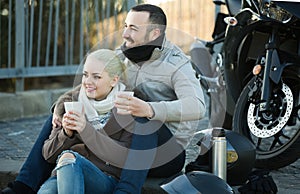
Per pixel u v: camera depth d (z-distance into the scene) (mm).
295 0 5391
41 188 4332
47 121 4770
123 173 4336
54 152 4527
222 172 4613
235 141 4777
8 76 8750
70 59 9312
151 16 4445
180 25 9594
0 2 8773
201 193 4176
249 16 5750
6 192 4680
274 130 5492
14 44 8812
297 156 5457
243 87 6141
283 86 5480
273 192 4781
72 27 9289
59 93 9055
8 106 8531
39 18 9016
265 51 5598
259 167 5664
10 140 7176
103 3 9352
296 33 5688
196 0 9656
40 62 9102
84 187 4297
